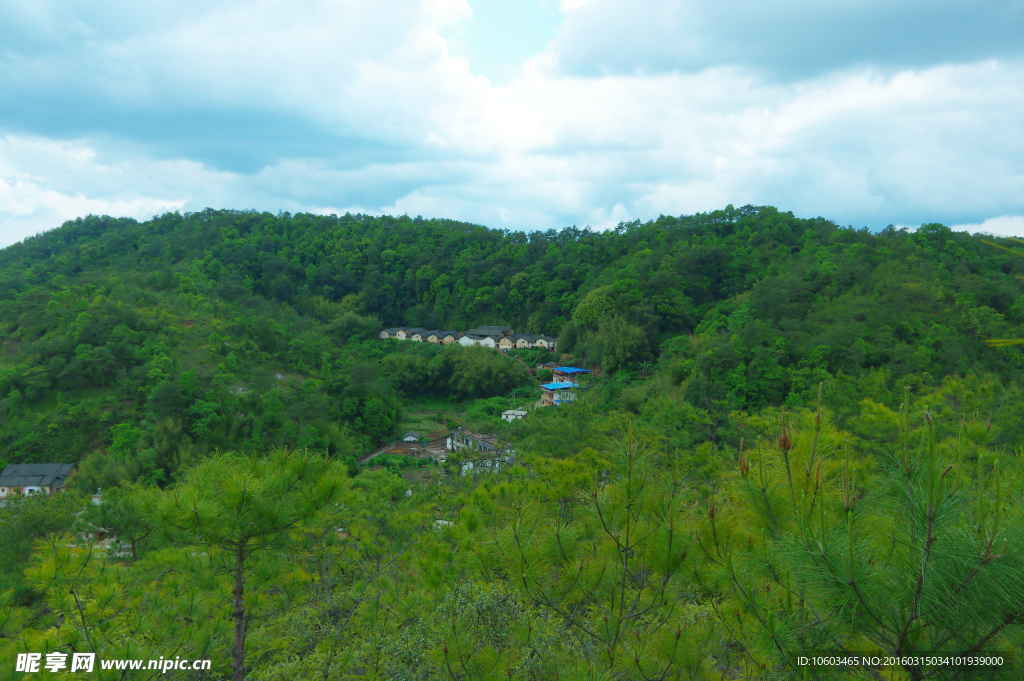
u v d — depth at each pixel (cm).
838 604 284
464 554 609
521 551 464
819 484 335
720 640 404
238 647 586
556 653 473
